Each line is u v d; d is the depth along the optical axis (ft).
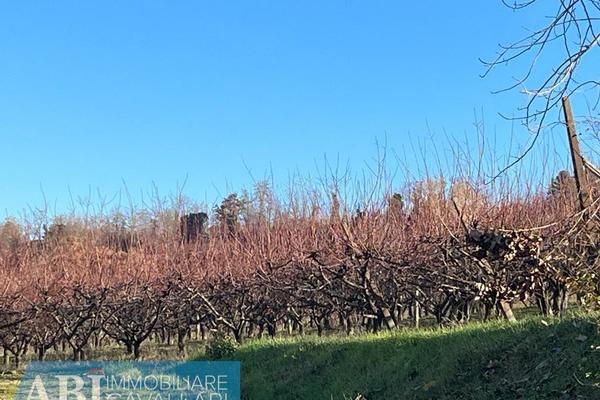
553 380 21.80
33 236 69.10
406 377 27.68
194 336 78.43
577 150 19.83
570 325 24.27
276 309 56.29
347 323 50.67
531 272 23.90
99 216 69.15
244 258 58.75
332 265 48.52
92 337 71.82
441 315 47.60
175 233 65.05
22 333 61.05
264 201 59.93
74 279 61.26
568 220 18.21
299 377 33.04
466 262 38.04
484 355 25.77
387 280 47.55
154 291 60.54
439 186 45.06
